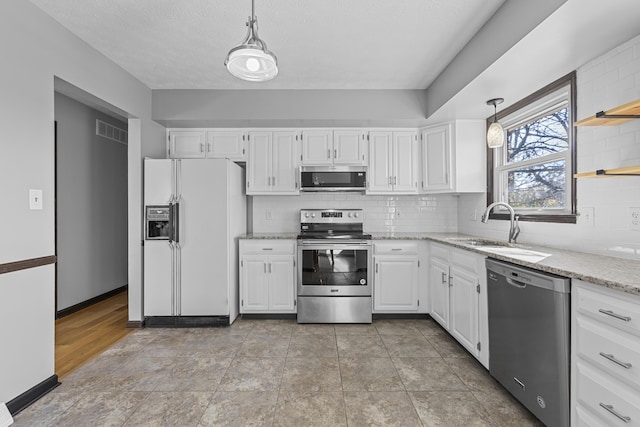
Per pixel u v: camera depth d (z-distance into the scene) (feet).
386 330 9.78
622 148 5.76
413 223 12.62
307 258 10.43
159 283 10.07
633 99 5.59
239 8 6.46
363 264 10.41
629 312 3.78
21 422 5.54
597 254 6.33
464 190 10.59
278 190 11.56
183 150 11.64
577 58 6.41
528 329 5.42
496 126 8.18
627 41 5.69
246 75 5.59
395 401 6.12
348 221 12.23
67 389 6.54
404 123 11.16
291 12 6.57
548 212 8.05
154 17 6.79
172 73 9.50
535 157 8.59
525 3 5.58
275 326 10.12
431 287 10.39
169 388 6.58
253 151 11.57
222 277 10.06
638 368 3.67
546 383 5.02
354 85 10.35
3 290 5.65
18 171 5.93
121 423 5.51
